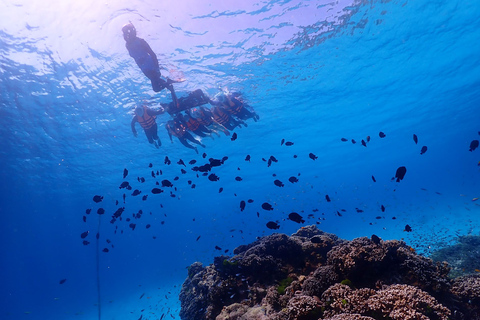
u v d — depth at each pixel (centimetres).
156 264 7750
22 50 1270
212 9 1191
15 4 1066
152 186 3734
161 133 2112
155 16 1168
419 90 2512
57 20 1141
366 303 489
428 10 1494
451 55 2023
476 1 1500
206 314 830
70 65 1364
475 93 3011
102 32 1198
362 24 1483
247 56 1512
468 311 569
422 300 472
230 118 1533
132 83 1495
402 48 1778
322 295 566
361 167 5669
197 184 3956
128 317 2444
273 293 692
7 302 7312
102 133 2030
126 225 6781
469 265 1062
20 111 1716
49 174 2833
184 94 1650
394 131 3609
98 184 3312
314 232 1065
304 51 1587
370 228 3828
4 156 2316
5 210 3825
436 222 3150
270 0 1218
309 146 3319
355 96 2297
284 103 2138
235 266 845
